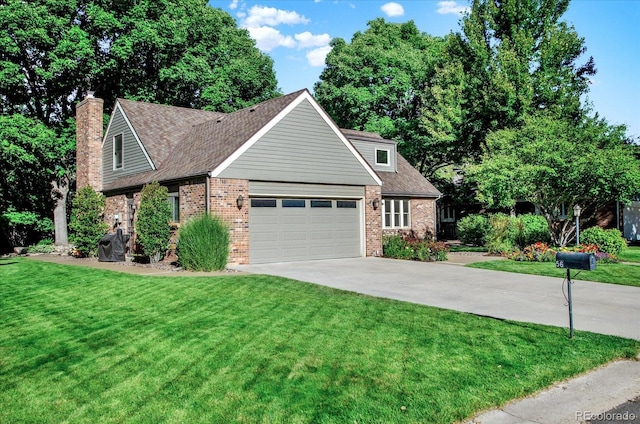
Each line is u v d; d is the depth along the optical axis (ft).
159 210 51.24
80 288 36.01
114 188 66.23
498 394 15.21
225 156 50.08
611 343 20.56
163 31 85.46
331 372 17.11
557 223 64.03
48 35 75.72
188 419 13.61
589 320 25.03
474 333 22.24
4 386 16.42
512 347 20.01
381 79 108.37
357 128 112.78
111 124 71.51
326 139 58.70
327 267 49.26
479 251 71.61
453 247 79.20
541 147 55.67
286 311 27.07
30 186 83.41
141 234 51.44
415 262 54.85
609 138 57.72
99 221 64.49
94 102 74.02
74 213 64.54
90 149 73.31
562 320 25.02
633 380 16.90
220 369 17.57
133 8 82.64
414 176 84.94
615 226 91.09
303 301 29.99
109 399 15.14
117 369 17.85
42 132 74.59
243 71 113.19
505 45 84.69
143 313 27.12
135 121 66.23
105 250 57.52
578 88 88.58
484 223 81.05
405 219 78.43
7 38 71.10
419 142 103.19
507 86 80.23
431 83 103.76
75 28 76.38
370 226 62.95
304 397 14.99
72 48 74.95
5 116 73.15
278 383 16.14
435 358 18.58
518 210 101.09
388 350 19.63
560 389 16.08
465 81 89.76
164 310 27.76
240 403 14.61
